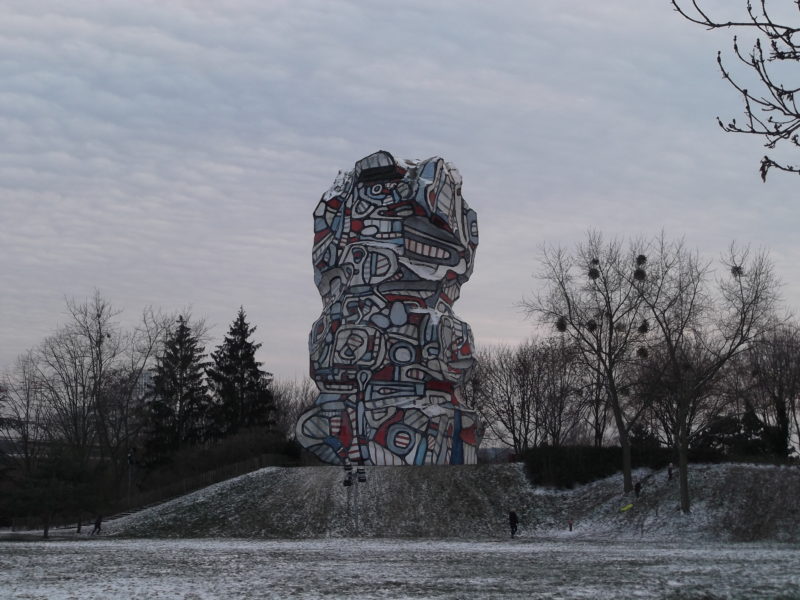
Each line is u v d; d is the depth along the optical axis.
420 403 60.47
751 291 52.44
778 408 66.19
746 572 23.80
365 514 54.56
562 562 28.73
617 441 85.06
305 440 60.84
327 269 63.94
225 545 41.88
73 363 74.19
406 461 59.59
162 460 80.62
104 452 83.94
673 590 19.31
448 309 63.62
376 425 59.81
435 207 61.94
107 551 36.25
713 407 63.38
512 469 62.09
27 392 80.06
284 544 42.88
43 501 51.88
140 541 47.53
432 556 32.41
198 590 20.17
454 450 62.28
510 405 88.00
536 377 85.38
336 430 60.34
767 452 64.94
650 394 56.25
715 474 56.94
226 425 85.81
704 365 63.41
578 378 76.06
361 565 27.73
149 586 21.19
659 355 58.34
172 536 52.28
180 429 85.56
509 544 42.62
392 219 62.56
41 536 53.66
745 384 67.25
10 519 68.69
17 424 78.75
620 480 59.56
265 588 20.55
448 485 58.78
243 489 60.12
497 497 57.94
